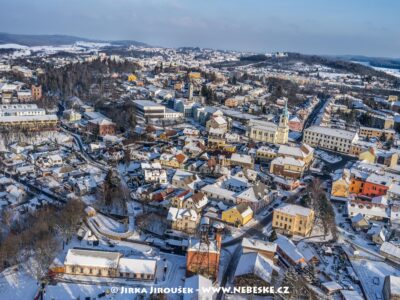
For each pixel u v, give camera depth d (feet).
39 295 415.23
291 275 469.57
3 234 532.73
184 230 570.05
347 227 624.18
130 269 458.91
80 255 464.24
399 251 543.39
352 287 459.73
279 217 594.24
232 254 522.06
